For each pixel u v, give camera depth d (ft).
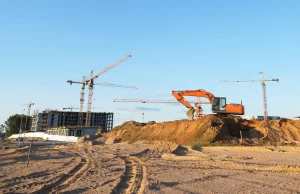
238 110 179.63
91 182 53.36
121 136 244.22
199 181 55.83
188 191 46.57
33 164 80.33
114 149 140.87
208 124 168.55
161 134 202.18
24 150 126.72
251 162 86.38
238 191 46.80
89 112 472.03
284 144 145.07
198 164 83.66
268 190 47.73
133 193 44.96
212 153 116.98
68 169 70.33
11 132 516.32
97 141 228.43
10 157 94.63
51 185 50.34
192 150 128.26
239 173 66.23
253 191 46.88
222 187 49.96
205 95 193.47
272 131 167.84
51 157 100.99
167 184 52.47
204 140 156.04
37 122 631.15
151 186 50.11
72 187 48.62
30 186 48.88
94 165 79.92
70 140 332.39
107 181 54.54
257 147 130.52
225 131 166.20
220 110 180.75
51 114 647.15
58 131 473.26
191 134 171.22
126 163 86.02
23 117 524.52
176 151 124.98
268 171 69.26
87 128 443.73
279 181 55.98
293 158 97.19
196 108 199.62
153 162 88.94
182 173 66.28
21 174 61.98
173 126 201.26
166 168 75.00
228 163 84.43
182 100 198.08
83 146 176.45
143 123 264.93
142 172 67.67
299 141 153.48
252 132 172.86
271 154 110.11
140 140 202.49
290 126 172.65
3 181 53.47
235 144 148.15
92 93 479.00
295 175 63.26
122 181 55.52
